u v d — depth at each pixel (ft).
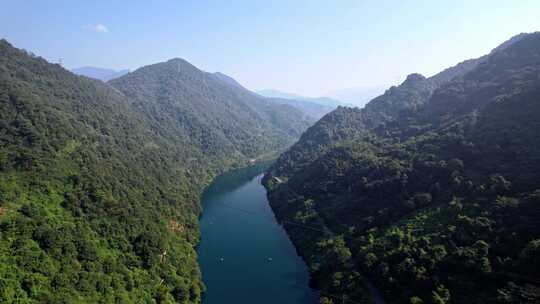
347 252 339.16
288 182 599.16
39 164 318.04
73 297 232.12
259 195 638.53
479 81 533.55
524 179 290.56
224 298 310.86
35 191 292.20
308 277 347.36
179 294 298.15
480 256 253.65
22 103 391.04
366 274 311.06
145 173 478.18
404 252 292.40
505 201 278.87
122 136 565.12
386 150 477.77
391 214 356.59
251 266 370.12
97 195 327.47
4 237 236.84
